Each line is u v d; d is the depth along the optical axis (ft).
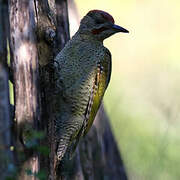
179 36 89.71
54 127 33.50
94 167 47.98
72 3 49.42
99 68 38.17
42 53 32.53
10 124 29.50
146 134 61.05
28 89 31.12
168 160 53.52
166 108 65.26
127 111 66.69
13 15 31.09
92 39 38.37
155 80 76.38
